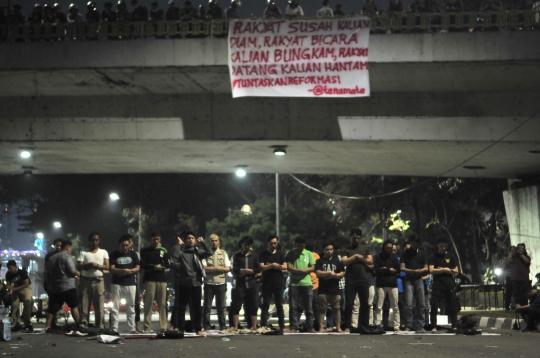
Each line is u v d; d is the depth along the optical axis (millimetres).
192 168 26844
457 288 23375
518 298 18641
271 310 27016
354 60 18078
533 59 17297
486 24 18094
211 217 55125
